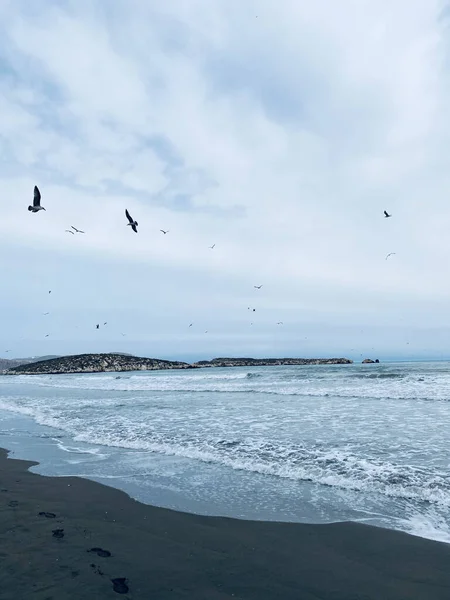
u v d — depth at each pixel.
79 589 4.54
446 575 4.84
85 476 9.36
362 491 7.70
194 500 7.64
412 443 10.75
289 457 9.88
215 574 4.95
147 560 5.30
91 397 27.12
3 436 14.67
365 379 32.06
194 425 14.40
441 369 45.19
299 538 5.96
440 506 6.89
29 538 5.98
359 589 4.59
